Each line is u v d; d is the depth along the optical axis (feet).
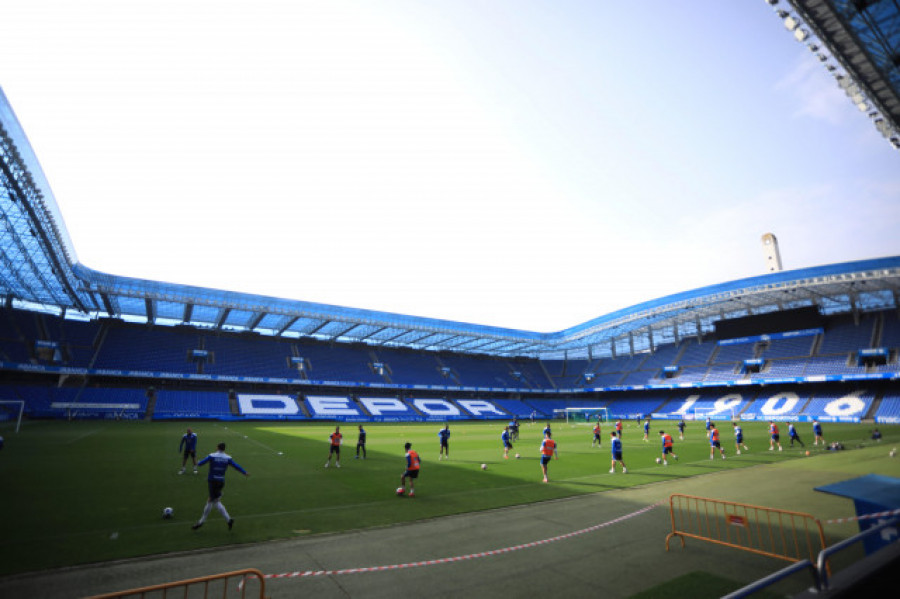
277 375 200.95
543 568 24.22
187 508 36.94
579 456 77.97
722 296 181.98
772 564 24.50
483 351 285.64
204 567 24.09
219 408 174.40
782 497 41.75
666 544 27.50
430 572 23.66
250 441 94.02
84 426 122.42
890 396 164.14
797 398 188.65
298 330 223.71
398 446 92.63
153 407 161.89
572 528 32.07
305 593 20.99
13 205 98.27
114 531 30.19
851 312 200.44
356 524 32.96
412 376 241.76
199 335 207.31
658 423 186.09
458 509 37.91
